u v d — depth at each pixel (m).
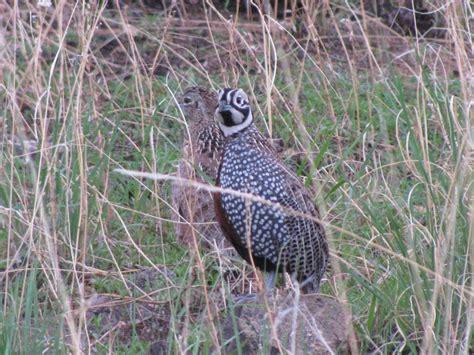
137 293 10.09
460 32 9.97
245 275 10.14
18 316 8.65
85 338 9.19
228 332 8.81
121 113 12.43
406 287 9.23
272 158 9.23
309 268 9.42
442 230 9.22
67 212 10.27
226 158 9.28
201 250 10.88
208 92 12.20
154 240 11.28
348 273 9.66
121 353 9.02
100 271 10.25
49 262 9.77
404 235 10.26
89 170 11.64
